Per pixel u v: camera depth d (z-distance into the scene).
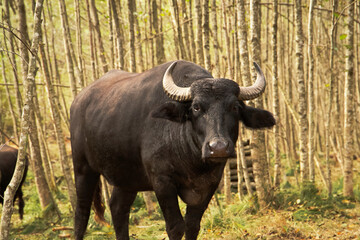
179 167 5.84
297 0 10.04
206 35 9.32
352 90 10.20
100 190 7.91
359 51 16.03
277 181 10.85
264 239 7.45
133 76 7.16
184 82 6.02
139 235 8.44
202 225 8.30
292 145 16.38
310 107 10.45
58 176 14.94
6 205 5.21
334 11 9.56
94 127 6.94
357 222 8.20
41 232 9.73
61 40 17.02
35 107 11.12
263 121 5.85
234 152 5.04
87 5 10.88
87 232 8.98
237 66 10.36
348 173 10.24
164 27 14.80
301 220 8.38
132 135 6.32
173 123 5.82
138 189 6.87
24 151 5.25
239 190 10.02
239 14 8.84
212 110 5.13
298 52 10.26
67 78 20.44
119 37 10.00
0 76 17.83
